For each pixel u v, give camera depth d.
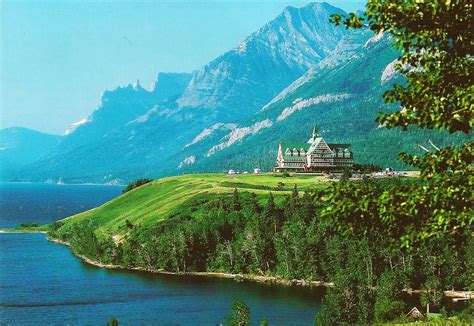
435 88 30.36
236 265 193.50
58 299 160.88
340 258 171.25
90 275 195.75
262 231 198.88
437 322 54.34
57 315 144.25
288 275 178.50
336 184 30.95
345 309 109.94
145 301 156.88
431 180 30.67
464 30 29.08
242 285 175.88
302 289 168.00
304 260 177.38
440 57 30.47
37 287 176.62
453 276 158.00
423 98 30.55
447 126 29.72
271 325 127.81
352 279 114.56
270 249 191.12
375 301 119.12
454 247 30.28
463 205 29.00
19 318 141.88
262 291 166.00
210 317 138.75
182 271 199.62
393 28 29.81
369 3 29.75
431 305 141.12
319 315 110.62
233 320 108.38
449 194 28.97
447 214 28.94
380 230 31.06
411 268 158.38
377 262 160.50
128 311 146.62
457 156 30.39
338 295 110.38
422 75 30.95
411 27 29.61
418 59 31.17
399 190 30.14
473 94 28.05
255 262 190.75
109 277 192.25
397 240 30.78
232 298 157.75
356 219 30.36
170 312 144.38
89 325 135.38
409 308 128.00
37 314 145.50
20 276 193.88
